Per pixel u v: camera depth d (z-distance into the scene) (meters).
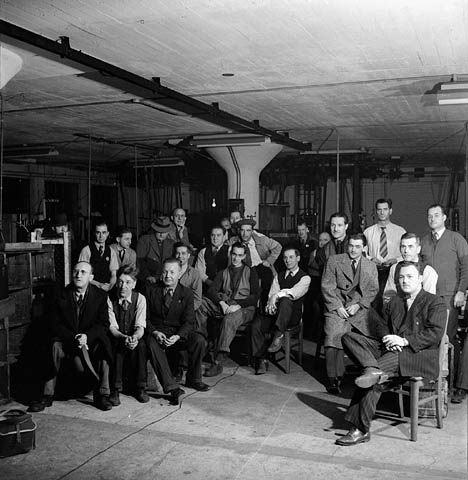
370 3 3.76
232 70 5.50
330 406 4.93
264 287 6.92
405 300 4.47
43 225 9.45
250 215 10.18
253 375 5.95
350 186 15.08
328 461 3.77
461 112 7.78
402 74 5.66
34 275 6.44
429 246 5.54
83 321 4.95
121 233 6.62
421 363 4.15
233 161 10.48
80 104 7.36
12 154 12.10
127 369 5.39
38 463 3.75
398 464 3.71
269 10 3.89
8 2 3.78
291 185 14.74
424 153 12.79
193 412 4.77
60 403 5.02
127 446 4.04
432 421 4.50
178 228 8.01
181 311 5.48
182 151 12.59
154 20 4.10
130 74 5.46
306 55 4.98
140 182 15.59
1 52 4.71
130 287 5.16
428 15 3.97
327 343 5.34
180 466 3.70
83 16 4.02
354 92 6.50
